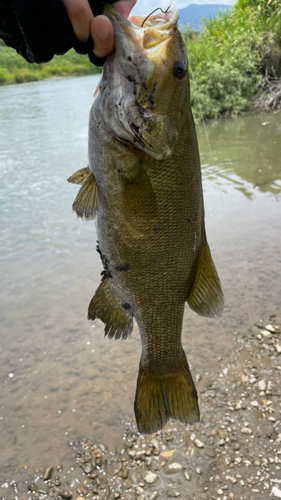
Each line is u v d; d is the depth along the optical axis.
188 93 0.32
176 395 0.43
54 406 0.67
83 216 0.35
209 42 2.79
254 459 0.55
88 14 0.27
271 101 2.55
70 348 0.79
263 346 0.73
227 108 2.57
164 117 0.31
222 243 1.05
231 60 2.60
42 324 0.86
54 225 1.28
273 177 1.43
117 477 0.55
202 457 0.57
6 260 1.10
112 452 0.59
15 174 1.78
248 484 0.52
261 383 0.66
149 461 0.57
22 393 0.69
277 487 0.52
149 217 0.34
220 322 0.80
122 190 0.34
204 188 1.40
